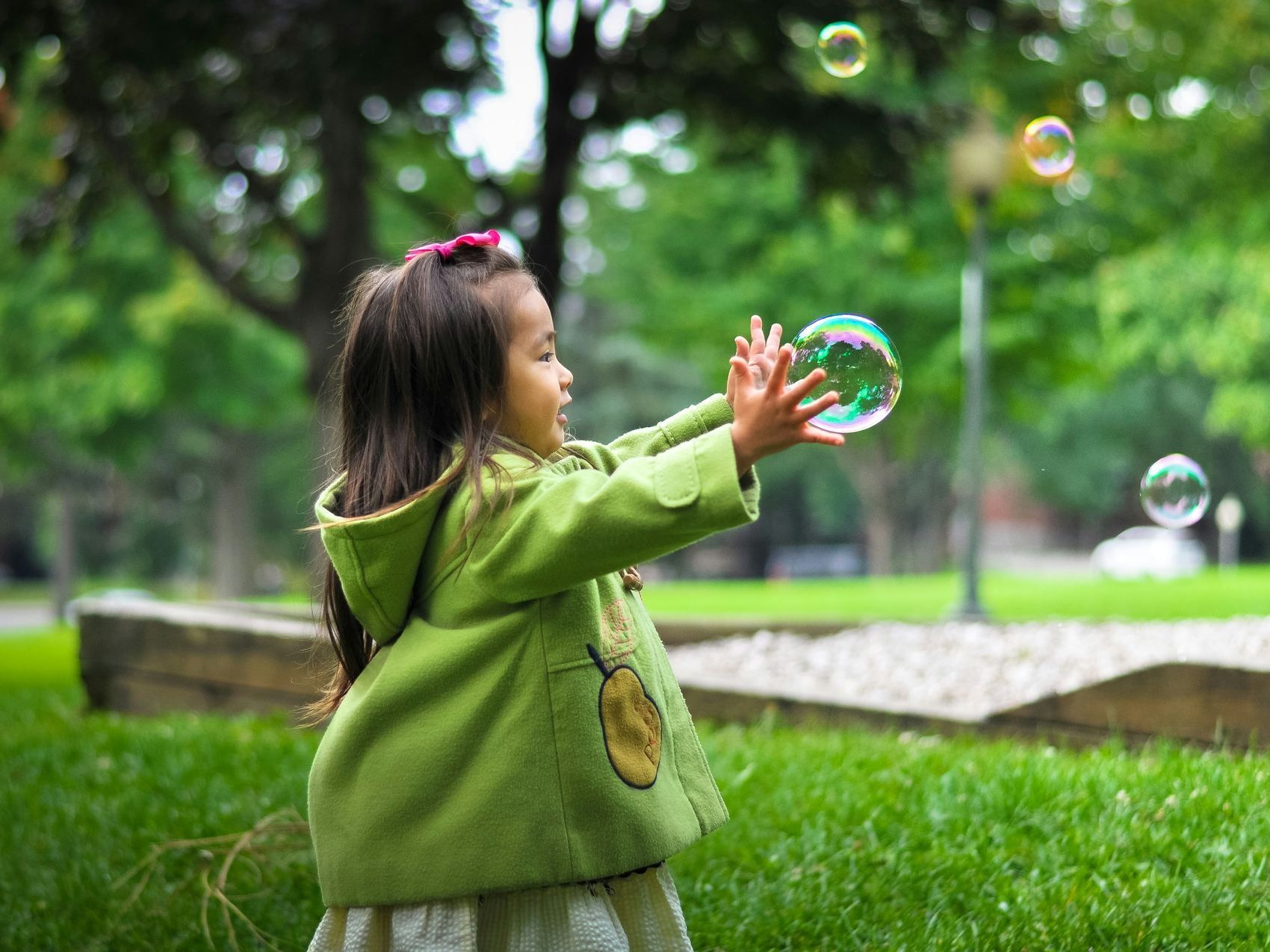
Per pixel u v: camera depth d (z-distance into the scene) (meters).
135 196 12.48
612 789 2.14
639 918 2.27
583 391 35.88
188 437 33.16
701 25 9.90
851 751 4.53
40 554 51.69
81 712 7.12
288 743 5.36
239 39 9.56
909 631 7.58
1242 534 47.81
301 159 12.31
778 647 7.39
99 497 40.66
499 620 2.16
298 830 3.85
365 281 2.45
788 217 20.56
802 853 3.64
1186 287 21.77
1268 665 4.31
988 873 3.39
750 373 2.02
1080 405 39.75
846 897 3.36
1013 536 57.62
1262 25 14.62
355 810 2.16
